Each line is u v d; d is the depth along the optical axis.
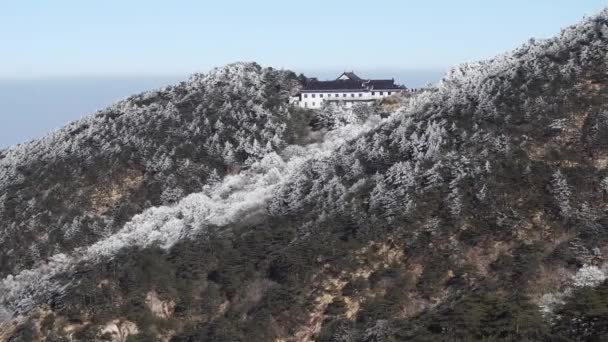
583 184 82.56
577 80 100.31
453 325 70.00
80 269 91.94
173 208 110.56
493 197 84.25
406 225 84.44
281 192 103.25
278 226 94.12
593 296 68.44
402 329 73.12
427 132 100.12
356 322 76.81
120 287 86.12
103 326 81.62
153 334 81.06
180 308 83.62
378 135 107.44
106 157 125.69
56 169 124.81
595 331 64.75
